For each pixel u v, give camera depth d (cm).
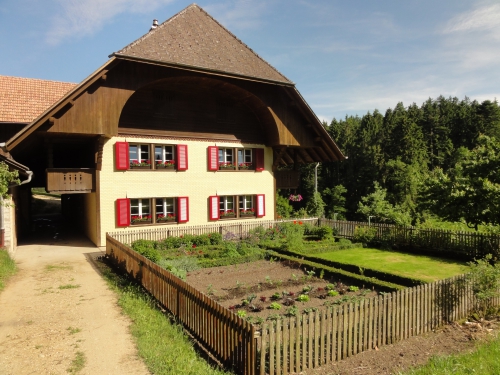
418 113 6812
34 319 845
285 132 2303
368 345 752
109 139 1884
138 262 1136
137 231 1855
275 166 2477
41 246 1822
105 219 1867
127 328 795
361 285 1212
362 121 6800
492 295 913
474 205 1533
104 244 1856
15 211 1792
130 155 1988
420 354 736
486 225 1617
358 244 1972
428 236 1811
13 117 1800
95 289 1083
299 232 1966
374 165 5297
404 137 5222
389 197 4725
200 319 745
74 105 1658
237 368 623
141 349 682
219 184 2253
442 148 6025
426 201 1766
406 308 811
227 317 652
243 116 2348
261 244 1877
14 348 698
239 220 2342
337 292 1119
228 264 1502
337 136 6569
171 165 2073
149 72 1833
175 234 2000
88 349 695
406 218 2439
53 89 2108
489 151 1539
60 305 941
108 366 631
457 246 1694
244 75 2008
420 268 1452
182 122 2119
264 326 598
